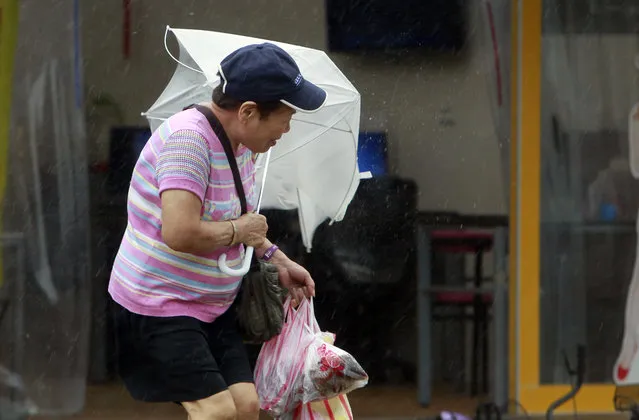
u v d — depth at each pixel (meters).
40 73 13.94
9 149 14.02
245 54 7.36
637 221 14.68
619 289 14.83
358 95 9.71
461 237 14.55
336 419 8.84
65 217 14.18
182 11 13.91
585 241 14.68
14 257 14.20
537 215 14.58
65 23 13.87
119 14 13.88
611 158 14.57
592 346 14.87
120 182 14.16
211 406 7.61
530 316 14.70
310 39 14.09
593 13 14.34
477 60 14.31
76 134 14.05
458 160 14.44
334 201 10.34
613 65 14.45
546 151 14.50
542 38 14.33
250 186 7.89
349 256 14.46
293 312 8.83
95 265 14.27
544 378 14.84
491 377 14.81
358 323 14.56
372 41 14.18
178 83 9.51
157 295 7.55
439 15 14.20
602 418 14.80
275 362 8.68
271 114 7.47
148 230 7.53
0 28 13.80
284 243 14.27
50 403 14.42
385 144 14.36
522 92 14.36
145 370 7.80
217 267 7.66
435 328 14.69
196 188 7.14
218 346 8.17
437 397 14.81
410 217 14.48
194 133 7.25
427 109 14.35
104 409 14.47
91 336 14.38
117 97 14.01
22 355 14.32
